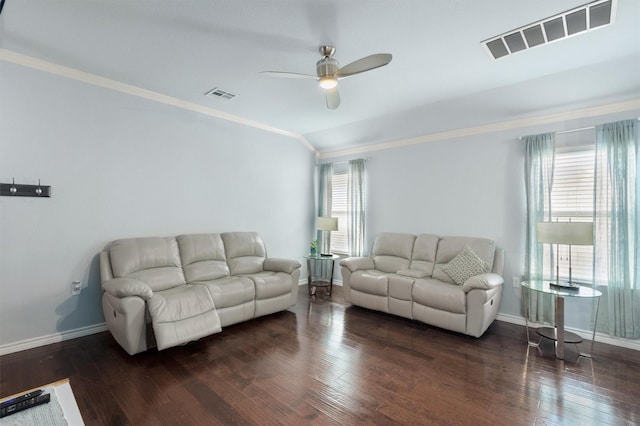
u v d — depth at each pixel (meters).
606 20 2.15
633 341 2.95
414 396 2.18
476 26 2.26
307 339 3.15
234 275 3.97
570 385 2.33
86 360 2.64
